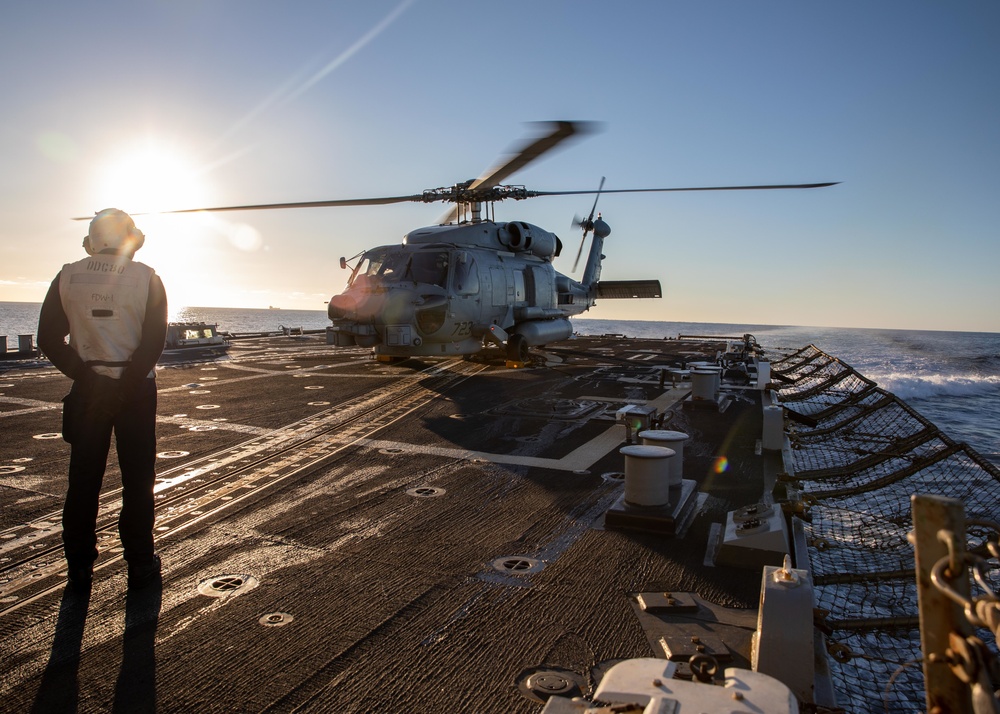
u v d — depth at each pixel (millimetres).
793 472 7453
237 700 3182
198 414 10672
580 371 16875
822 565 5789
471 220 18453
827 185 11812
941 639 1711
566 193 16125
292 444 8633
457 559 4906
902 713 3959
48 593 4312
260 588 4402
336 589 4391
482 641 3729
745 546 4723
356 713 3092
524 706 3143
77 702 3156
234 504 6199
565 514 5926
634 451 5574
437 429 9602
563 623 3936
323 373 16172
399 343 15023
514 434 9289
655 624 3902
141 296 4184
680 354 22438
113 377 4180
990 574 5047
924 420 9555
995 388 38062
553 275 20734
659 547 5145
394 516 5871
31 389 13398
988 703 1511
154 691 3250
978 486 9586
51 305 4184
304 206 15219
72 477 4242
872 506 8625
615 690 1952
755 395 13117
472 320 16312
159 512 5957
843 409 11672
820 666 3361
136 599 4234
